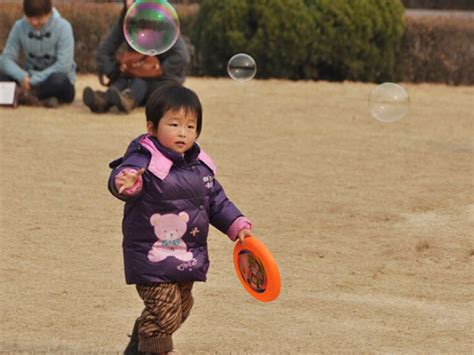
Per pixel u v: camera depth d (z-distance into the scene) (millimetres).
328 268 14242
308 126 26672
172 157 9805
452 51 39562
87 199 18000
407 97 20266
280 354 10852
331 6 37531
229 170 20781
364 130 26328
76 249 14867
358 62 38125
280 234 16031
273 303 12617
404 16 38906
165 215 9789
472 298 13094
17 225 16125
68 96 28250
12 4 39062
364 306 12633
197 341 11188
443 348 11211
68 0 46750
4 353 10680
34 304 12383
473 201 18297
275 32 37250
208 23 38125
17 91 27578
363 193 18938
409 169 21328
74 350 10836
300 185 19547
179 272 9828
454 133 26344
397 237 15891
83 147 22656
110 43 27453
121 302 12531
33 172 20031
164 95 9812
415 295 13172
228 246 15109
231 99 31328
